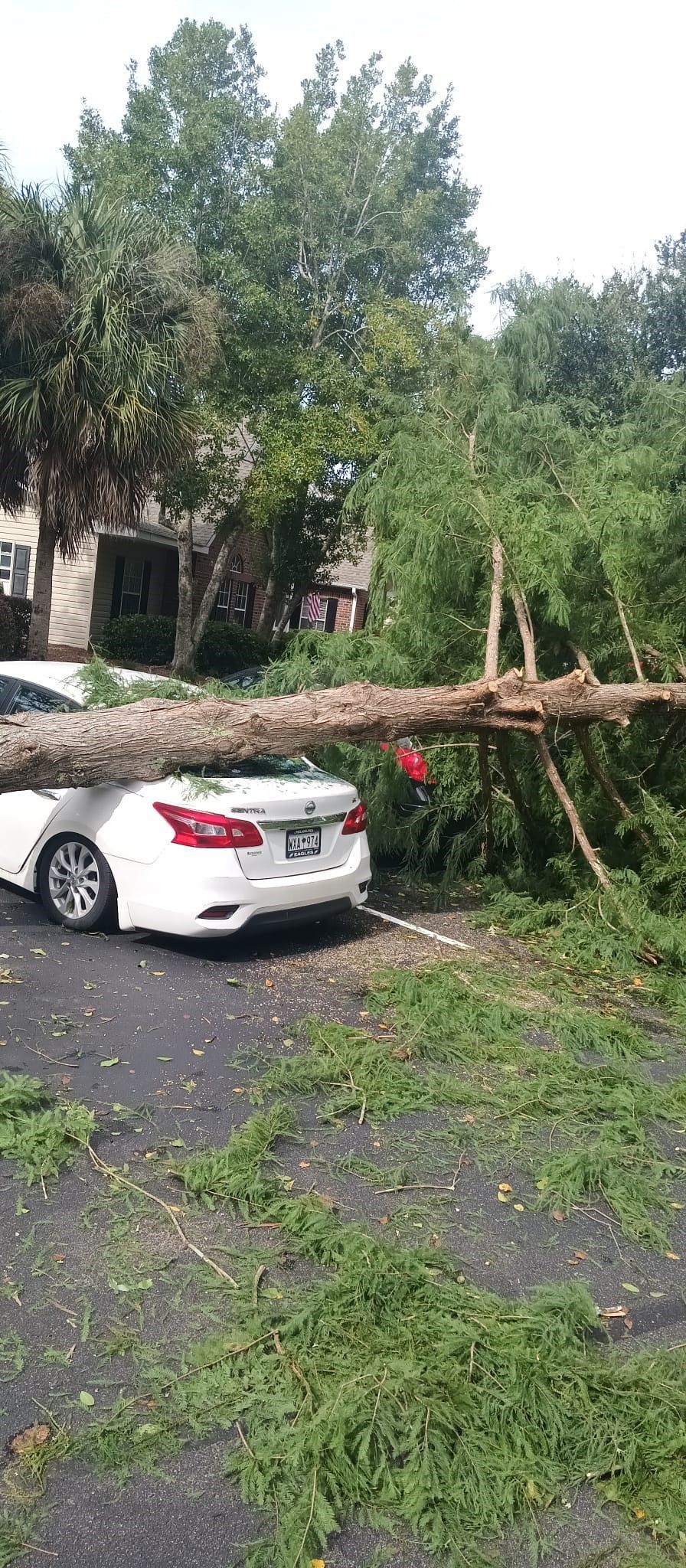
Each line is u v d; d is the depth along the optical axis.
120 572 27.67
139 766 5.74
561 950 6.81
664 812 7.27
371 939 6.69
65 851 6.04
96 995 5.12
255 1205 3.47
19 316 12.05
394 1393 2.63
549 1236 3.56
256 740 6.11
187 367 13.45
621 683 8.02
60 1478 2.34
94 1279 3.02
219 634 25.83
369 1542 2.29
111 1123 3.92
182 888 5.59
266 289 20.23
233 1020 5.05
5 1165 3.56
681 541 7.93
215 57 21.08
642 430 9.06
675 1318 3.19
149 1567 2.15
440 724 6.80
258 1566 2.19
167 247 13.14
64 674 6.93
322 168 20.55
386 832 7.96
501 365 9.40
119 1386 2.62
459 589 7.86
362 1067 4.62
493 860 8.32
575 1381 2.76
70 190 12.78
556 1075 4.84
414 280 24.17
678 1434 2.62
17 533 26.23
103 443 12.49
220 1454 2.45
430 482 7.30
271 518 21.17
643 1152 4.22
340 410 19.72
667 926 6.70
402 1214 3.55
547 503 7.60
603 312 17.02
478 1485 2.44
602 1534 2.37
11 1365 2.65
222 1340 2.79
